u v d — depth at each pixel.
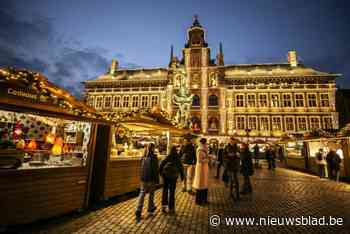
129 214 5.49
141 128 11.43
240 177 13.65
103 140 6.77
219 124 32.72
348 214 5.79
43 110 4.86
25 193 4.38
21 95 4.44
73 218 5.11
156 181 5.52
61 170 5.24
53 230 4.31
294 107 31.42
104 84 38.31
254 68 36.34
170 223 4.89
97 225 4.66
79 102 5.97
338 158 12.07
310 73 32.28
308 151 16.38
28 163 4.93
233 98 33.59
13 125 6.56
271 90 32.56
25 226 4.45
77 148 6.46
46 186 4.84
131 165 8.25
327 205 6.71
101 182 6.61
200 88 34.50
